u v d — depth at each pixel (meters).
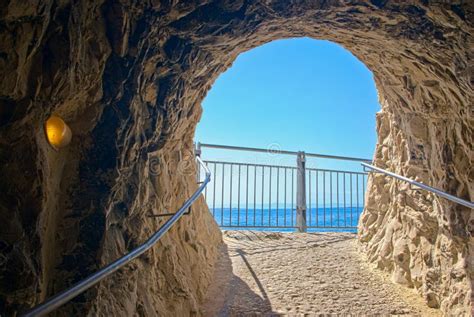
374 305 4.04
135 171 2.51
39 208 1.58
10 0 1.19
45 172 1.65
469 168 3.26
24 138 1.51
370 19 2.84
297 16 2.88
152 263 2.93
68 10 1.51
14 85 1.36
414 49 3.02
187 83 3.10
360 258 5.39
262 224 7.11
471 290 3.34
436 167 3.79
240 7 2.60
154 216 2.90
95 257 2.00
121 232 2.41
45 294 1.83
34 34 1.36
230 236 6.51
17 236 1.47
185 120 3.62
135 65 2.17
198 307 3.79
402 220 4.66
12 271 1.43
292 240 6.35
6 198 1.47
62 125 1.81
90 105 1.98
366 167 5.55
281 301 4.14
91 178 2.04
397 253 4.59
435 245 3.98
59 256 1.94
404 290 4.34
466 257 3.44
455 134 3.36
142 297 2.61
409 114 4.09
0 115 1.40
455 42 2.61
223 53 3.25
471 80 2.70
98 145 2.06
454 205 3.51
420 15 2.59
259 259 5.38
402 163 4.70
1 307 1.40
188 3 2.29
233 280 4.69
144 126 2.57
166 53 2.52
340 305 4.05
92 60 1.81
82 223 2.01
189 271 3.88
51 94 1.56
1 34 1.24
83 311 1.89
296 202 7.23
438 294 3.86
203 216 5.38
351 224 7.64
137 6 2.02
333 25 3.11
